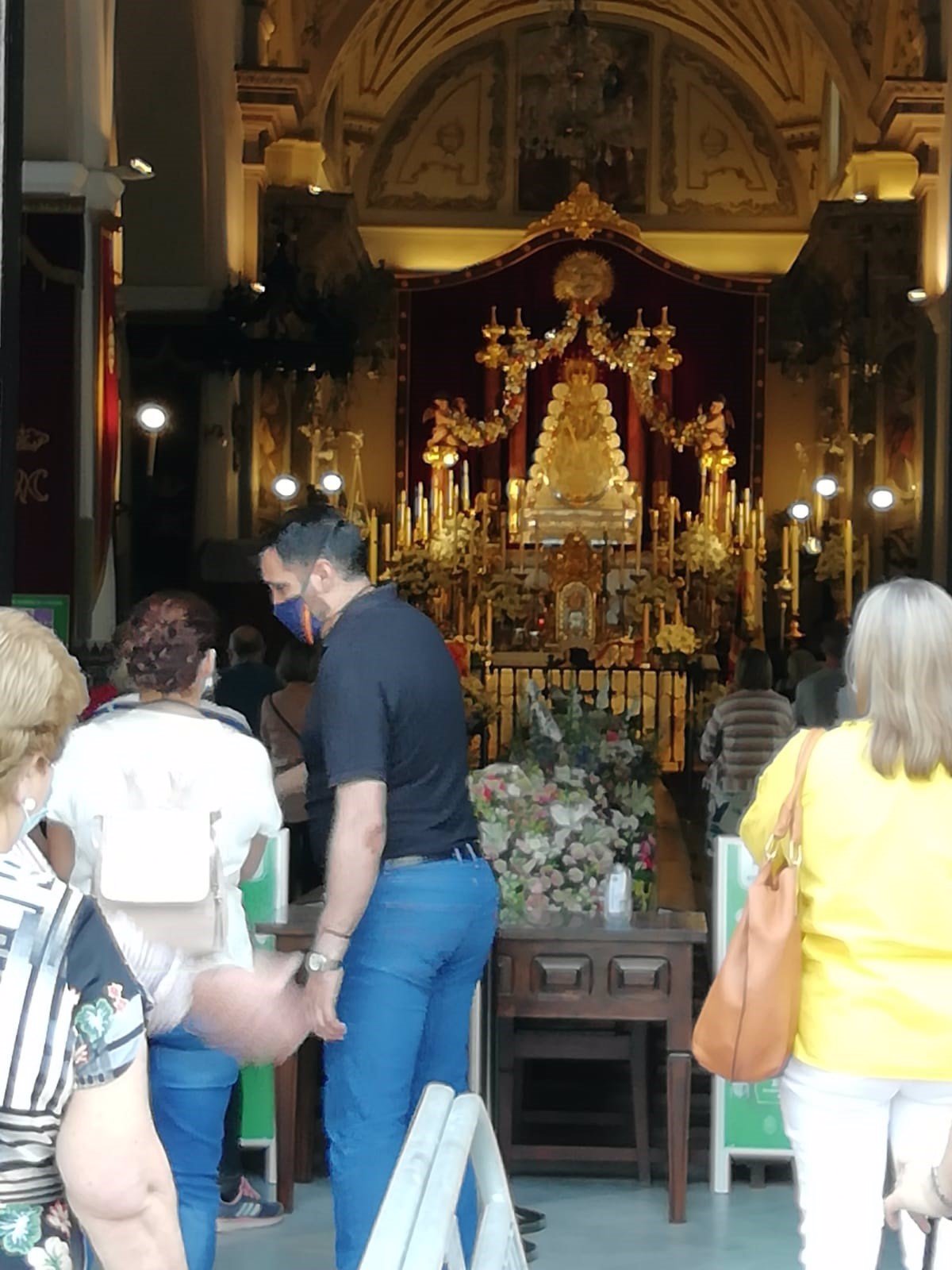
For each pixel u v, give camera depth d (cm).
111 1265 225
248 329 1870
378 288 2367
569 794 627
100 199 1220
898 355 2323
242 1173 598
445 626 2320
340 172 2839
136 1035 224
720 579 2373
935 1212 291
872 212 2327
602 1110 690
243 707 955
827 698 962
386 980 445
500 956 584
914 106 1928
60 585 1210
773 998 368
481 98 2931
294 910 630
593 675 2108
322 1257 548
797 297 2403
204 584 1605
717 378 2691
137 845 409
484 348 2684
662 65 2928
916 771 366
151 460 1780
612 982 584
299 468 2358
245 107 2050
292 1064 595
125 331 1825
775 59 2862
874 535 2311
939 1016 361
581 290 2666
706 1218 585
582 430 2591
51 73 1205
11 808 231
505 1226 279
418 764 449
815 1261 370
